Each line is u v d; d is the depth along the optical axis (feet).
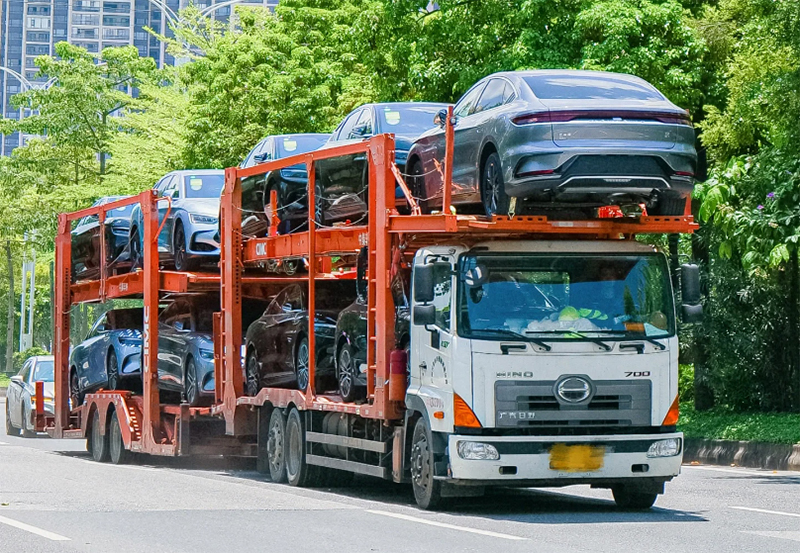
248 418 90.84
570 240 63.93
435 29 131.64
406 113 82.99
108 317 118.42
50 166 293.64
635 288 63.72
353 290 81.76
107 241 113.50
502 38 127.44
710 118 106.73
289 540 51.90
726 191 95.86
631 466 62.23
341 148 75.77
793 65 95.81
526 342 61.57
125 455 108.17
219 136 174.19
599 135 61.00
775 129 98.12
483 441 61.00
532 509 66.39
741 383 118.11
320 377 79.05
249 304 91.86
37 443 141.49
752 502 70.03
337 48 182.60
